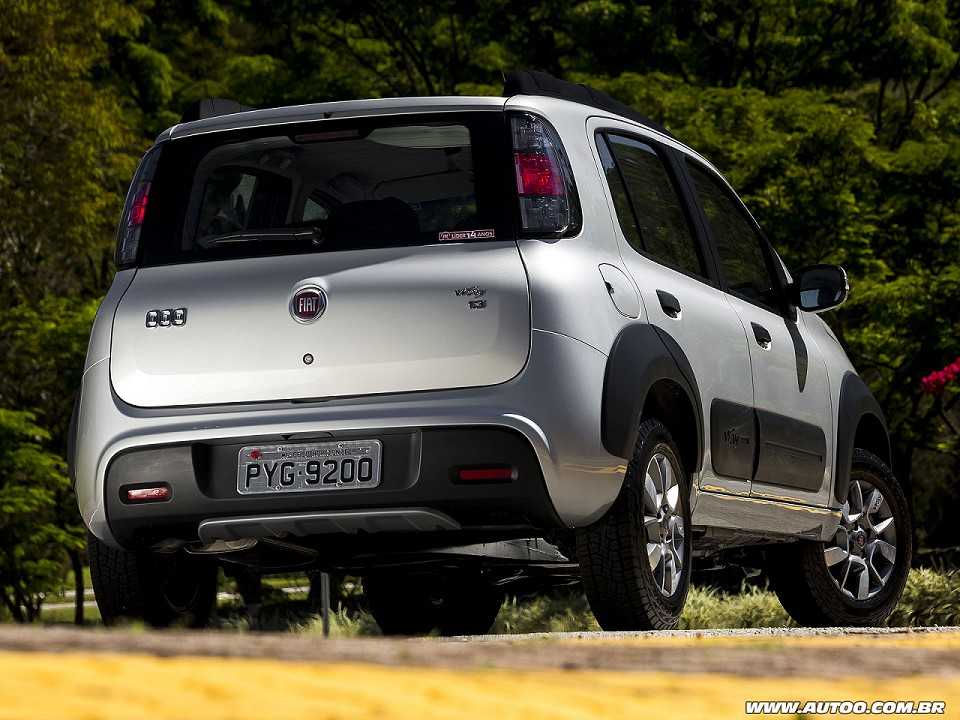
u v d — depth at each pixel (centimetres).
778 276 1897
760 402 1702
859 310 5844
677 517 1505
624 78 5653
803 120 5556
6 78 6344
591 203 1443
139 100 7544
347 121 1439
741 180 5522
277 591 6034
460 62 6956
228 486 1370
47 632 571
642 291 1466
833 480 1919
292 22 7069
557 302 1345
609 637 1181
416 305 1355
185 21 8219
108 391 1423
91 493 1420
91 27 6669
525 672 518
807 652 657
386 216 1396
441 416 1326
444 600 2114
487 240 1373
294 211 1672
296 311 1378
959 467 6669
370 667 501
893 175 5934
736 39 6938
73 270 6888
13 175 6300
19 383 6381
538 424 1319
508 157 1393
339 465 1345
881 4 6788
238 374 1386
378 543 1468
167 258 1444
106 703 374
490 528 1361
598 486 1359
